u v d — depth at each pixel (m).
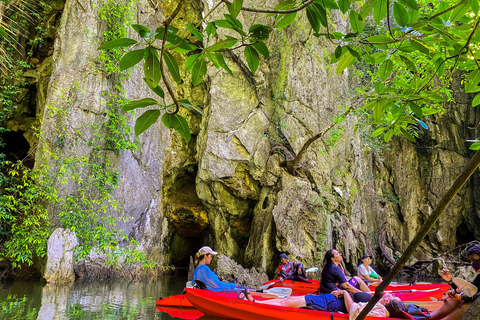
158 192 12.29
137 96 11.84
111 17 11.30
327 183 12.57
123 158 11.04
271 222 11.42
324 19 1.69
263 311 4.75
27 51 12.32
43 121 9.91
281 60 12.62
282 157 12.23
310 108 12.80
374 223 14.54
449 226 14.59
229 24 1.53
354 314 4.23
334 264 5.36
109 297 6.68
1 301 5.72
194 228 13.47
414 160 15.75
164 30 1.34
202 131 12.46
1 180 9.13
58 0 12.78
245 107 12.34
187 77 13.01
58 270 8.52
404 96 2.28
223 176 11.94
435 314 3.97
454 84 15.13
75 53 10.62
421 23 1.83
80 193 9.79
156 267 11.44
